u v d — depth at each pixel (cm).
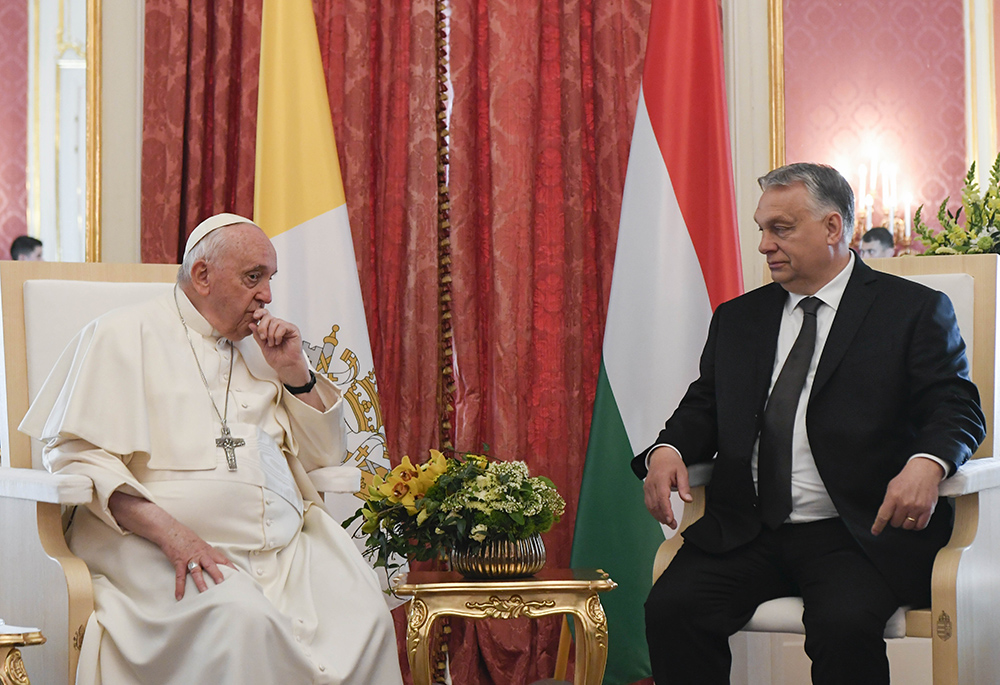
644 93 310
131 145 331
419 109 329
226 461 209
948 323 222
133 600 193
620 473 294
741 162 345
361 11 330
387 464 293
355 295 298
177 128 324
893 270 260
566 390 331
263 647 179
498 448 321
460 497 230
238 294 217
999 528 220
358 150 329
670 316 298
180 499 204
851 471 217
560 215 332
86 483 190
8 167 335
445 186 335
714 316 255
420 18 329
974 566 207
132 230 330
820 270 232
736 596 218
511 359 323
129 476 198
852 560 212
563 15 335
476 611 223
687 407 244
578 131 335
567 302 333
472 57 333
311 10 308
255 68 326
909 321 222
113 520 197
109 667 184
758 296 248
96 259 329
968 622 204
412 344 326
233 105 332
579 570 244
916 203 348
